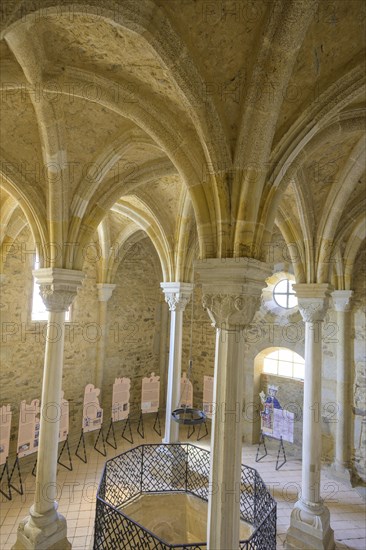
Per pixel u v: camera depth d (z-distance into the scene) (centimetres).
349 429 800
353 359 807
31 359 815
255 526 565
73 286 507
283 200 582
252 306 331
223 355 332
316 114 329
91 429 848
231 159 324
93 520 601
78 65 337
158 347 1151
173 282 754
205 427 1019
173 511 652
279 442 924
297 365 918
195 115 307
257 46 280
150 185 663
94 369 968
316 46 298
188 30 277
